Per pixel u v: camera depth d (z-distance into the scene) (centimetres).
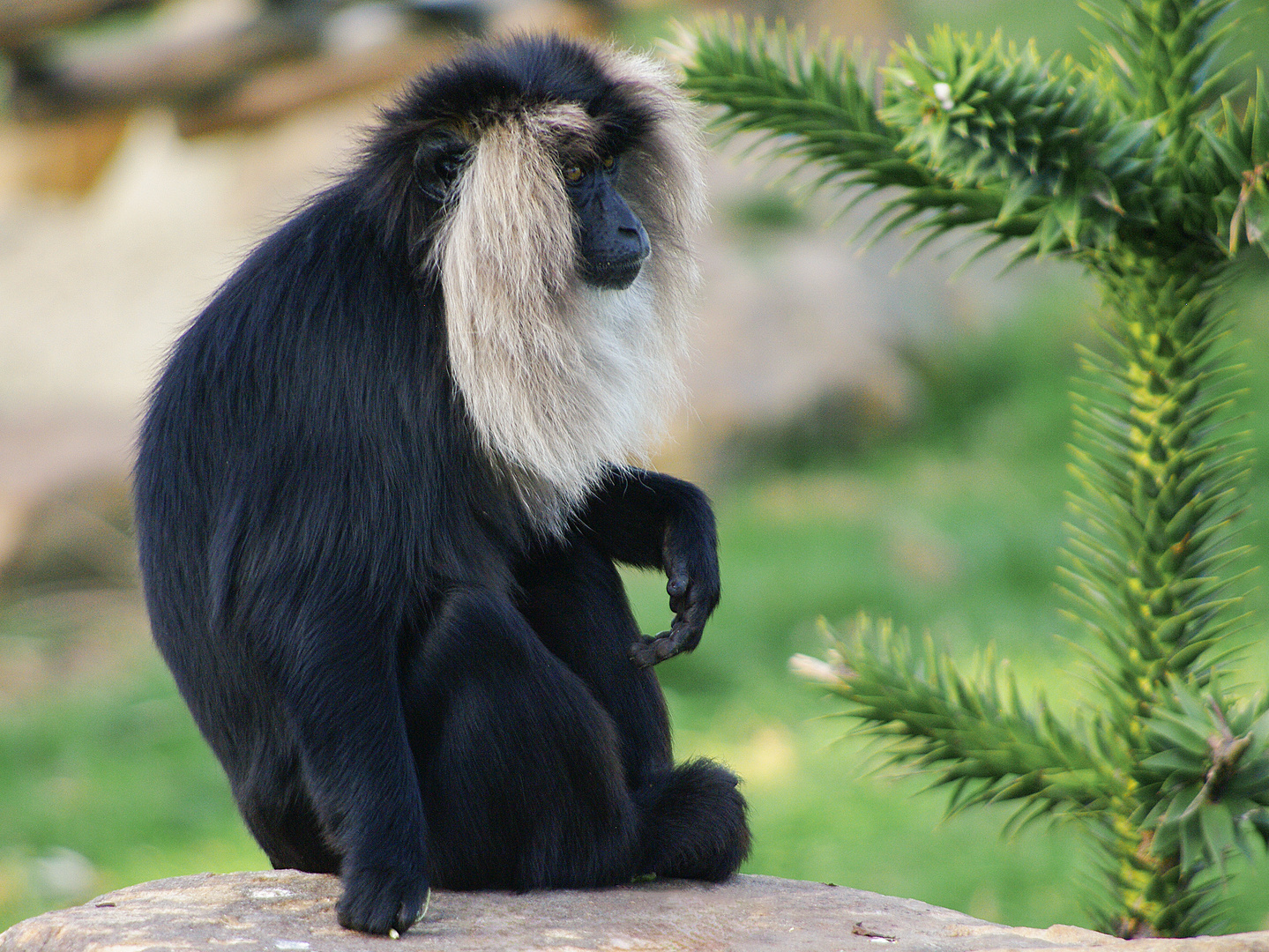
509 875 741
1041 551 2102
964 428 2808
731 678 1867
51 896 1420
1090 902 789
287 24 2033
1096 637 739
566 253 783
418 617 737
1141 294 740
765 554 2248
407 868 671
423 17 2081
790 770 1602
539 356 764
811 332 2822
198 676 768
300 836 777
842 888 779
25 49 1969
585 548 837
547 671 726
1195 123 715
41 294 3055
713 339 2772
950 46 682
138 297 3012
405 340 741
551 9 2088
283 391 731
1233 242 655
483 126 777
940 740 738
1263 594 1834
